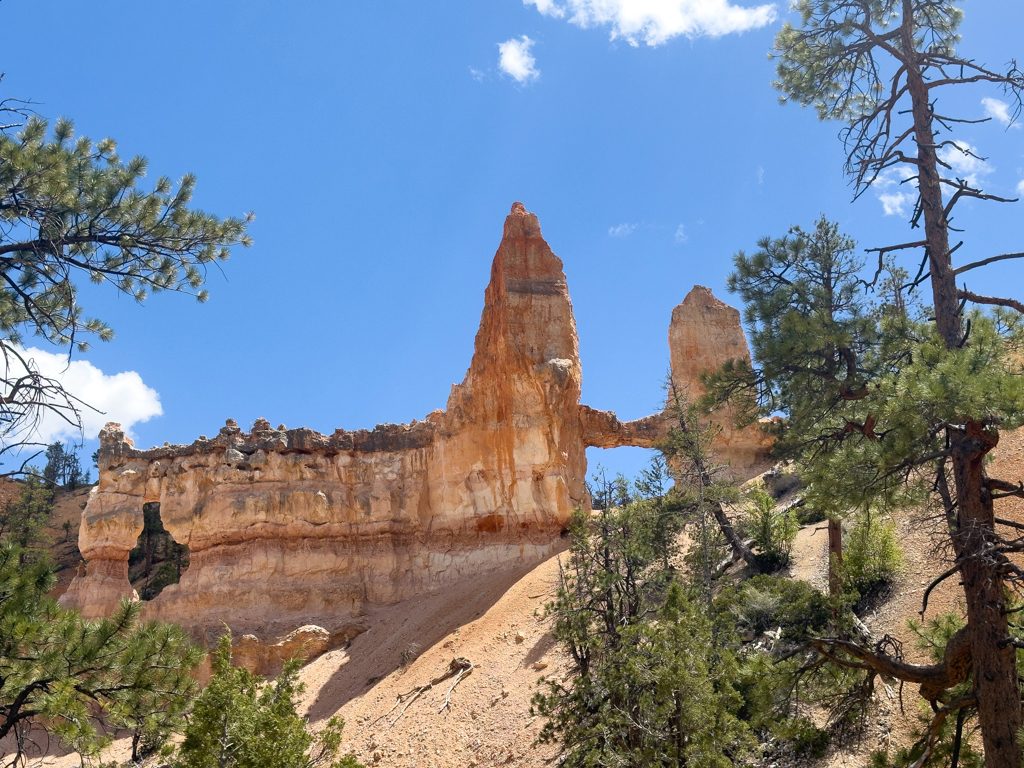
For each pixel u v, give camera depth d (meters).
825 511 19.48
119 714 15.68
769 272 23.69
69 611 16.55
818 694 21.31
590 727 23.34
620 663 23.11
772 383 22.02
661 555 35.09
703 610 25.72
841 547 32.03
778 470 50.50
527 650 37.66
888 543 30.75
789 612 22.86
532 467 50.31
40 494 82.25
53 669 15.50
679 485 39.69
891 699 23.64
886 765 19.39
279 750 19.88
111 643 16.17
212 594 50.19
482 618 42.19
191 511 53.78
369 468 54.09
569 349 52.53
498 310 53.19
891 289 30.81
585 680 24.31
